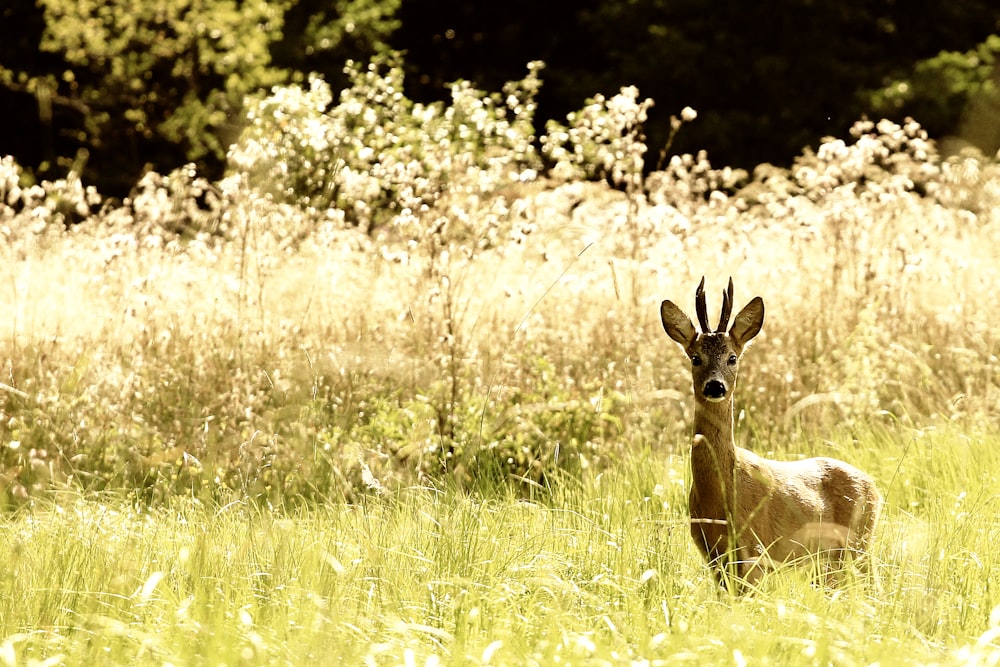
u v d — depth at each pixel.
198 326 14.23
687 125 36.50
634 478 11.62
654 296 15.72
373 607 8.20
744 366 14.81
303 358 13.27
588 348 14.75
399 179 14.13
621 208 16.03
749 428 13.70
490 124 16.34
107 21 31.98
